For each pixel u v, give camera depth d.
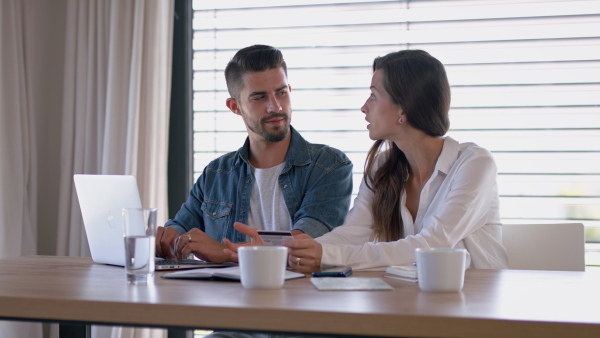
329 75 3.13
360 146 3.10
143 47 3.06
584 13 2.91
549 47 2.94
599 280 1.44
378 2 3.09
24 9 3.19
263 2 3.19
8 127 3.06
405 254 1.64
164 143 3.06
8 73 3.06
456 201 1.80
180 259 1.82
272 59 2.29
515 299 1.18
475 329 1.00
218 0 3.22
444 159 1.98
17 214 3.05
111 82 3.05
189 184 3.23
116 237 1.69
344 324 1.04
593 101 2.91
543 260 2.01
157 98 3.03
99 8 3.10
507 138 2.97
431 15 3.04
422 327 1.02
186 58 3.22
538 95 2.95
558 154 2.94
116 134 3.05
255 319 1.07
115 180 1.66
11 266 1.70
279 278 1.29
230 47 3.21
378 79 2.03
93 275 1.51
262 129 2.28
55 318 1.16
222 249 1.79
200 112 3.24
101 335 2.99
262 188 2.34
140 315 1.12
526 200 2.96
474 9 3.00
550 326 0.99
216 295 1.20
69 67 3.16
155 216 1.41
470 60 3.00
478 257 1.92
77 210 3.11
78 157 3.13
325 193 2.27
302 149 2.34
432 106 1.98
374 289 1.28
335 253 1.60
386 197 2.08
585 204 2.91
